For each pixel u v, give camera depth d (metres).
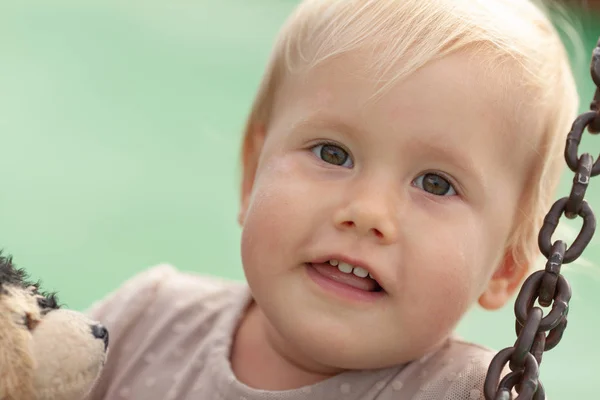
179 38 4.34
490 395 0.93
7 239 3.02
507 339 2.48
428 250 1.10
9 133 3.58
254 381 1.30
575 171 0.99
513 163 1.17
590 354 2.57
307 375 1.26
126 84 3.99
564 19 1.82
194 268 2.96
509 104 1.15
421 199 1.12
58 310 0.86
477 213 1.14
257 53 4.25
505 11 1.24
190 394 1.34
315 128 1.16
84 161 3.46
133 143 3.62
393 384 1.21
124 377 1.44
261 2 4.67
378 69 1.13
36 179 3.37
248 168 1.40
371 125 1.11
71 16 4.48
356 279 1.11
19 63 4.07
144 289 1.54
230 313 1.42
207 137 3.66
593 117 1.01
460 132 1.11
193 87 3.96
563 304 0.95
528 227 1.24
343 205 1.10
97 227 3.15
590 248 1.76
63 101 3.81
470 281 1.14
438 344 1.17
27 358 0.81
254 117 1.38
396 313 1.10
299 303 1.12
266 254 1.13
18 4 4.54
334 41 1.18
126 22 4.47
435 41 1.15
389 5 1.20
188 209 3.28
